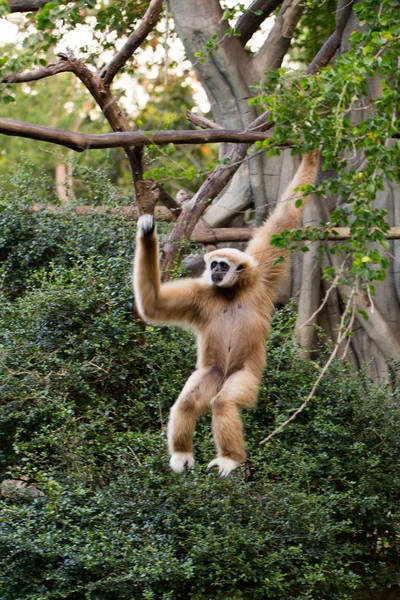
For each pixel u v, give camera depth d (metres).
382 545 12.27
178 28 18.36
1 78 10.50
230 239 17.47
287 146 10.36
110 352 12.56
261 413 12.85
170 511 10.14
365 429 12.56
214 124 14.81
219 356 9.55
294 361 13.53
